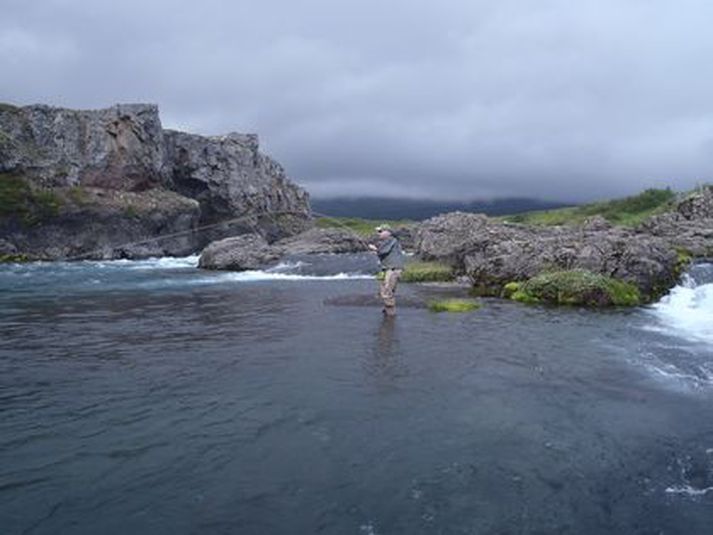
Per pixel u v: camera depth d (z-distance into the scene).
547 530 6.43
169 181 71.38
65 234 54.84
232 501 6.87
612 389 11.04
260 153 89.00
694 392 10.91
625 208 78.12
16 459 7.84
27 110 58.84
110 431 8.80
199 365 12.45
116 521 6.43
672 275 24.16
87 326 17.05
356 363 12.69
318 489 7.17
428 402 10.20
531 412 9.80
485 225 37.22
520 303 21.75
